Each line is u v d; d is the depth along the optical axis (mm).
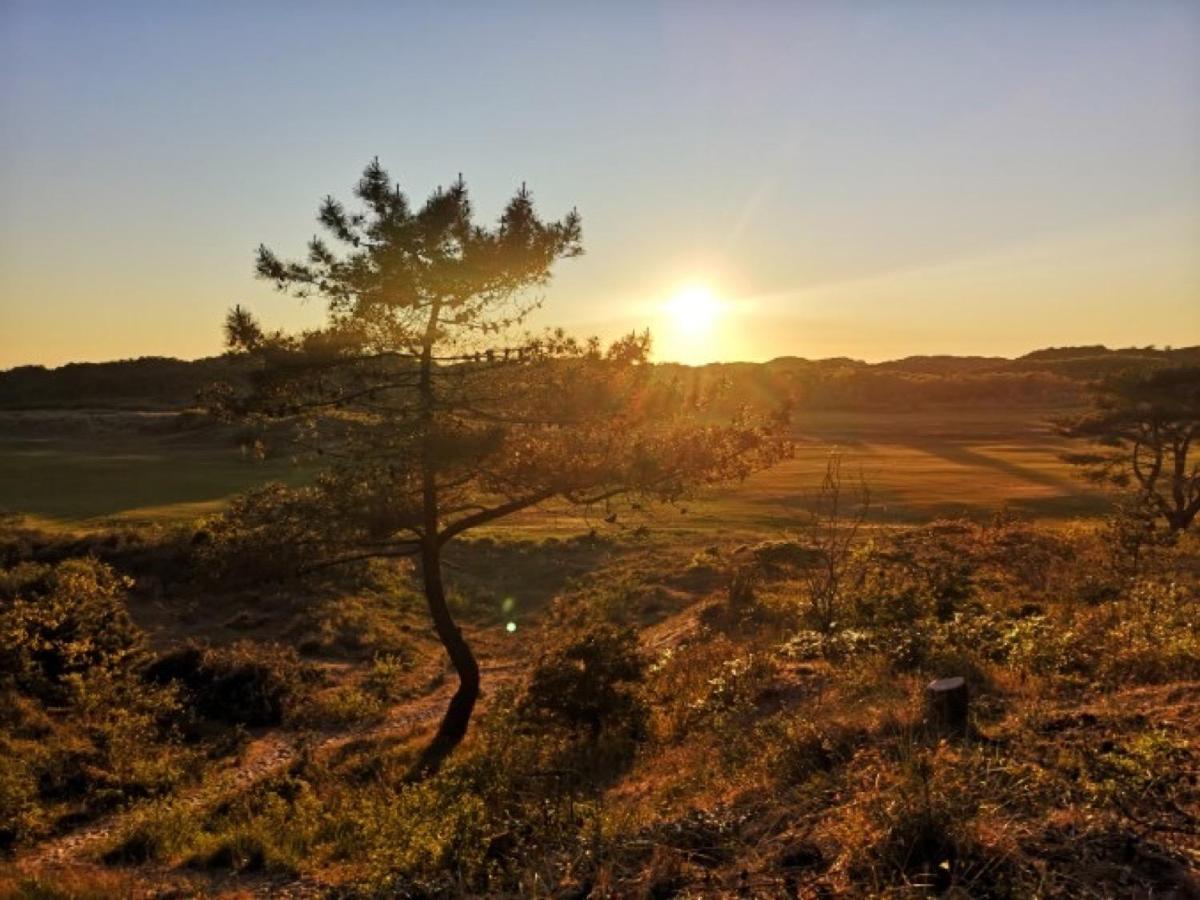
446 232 17266
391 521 17516
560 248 18094
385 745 17109
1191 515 38438
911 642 11406
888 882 4523
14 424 97625
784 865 5059
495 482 18250
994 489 59062
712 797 7207
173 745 17375
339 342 17641
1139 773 5668
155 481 59969
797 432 112125
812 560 27125
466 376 18203
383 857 7570
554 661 13266
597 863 5543
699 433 18094
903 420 130500
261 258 17344
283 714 19641
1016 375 168000
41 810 13719
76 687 18188
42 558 29328
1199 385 37969
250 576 17656
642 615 27906
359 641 25781
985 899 4312
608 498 18391
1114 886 4359
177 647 22844
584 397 17797
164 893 9359
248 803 13203
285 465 68812
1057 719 7273
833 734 7570
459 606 31219
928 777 5453
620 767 10844
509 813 7961
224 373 17938
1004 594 17531
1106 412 40469
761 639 16984
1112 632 10836
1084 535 27359
